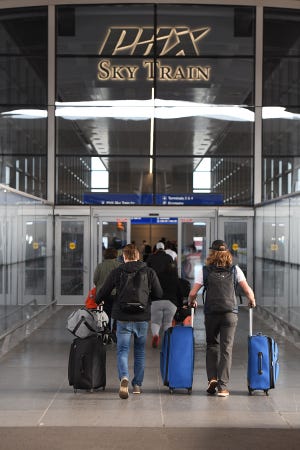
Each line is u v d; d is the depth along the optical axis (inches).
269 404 359.9
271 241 742.5
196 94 900.0
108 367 464.1
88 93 898.7
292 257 621.0
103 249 885.2
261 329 668.7
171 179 892.6
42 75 895.7
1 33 898.7
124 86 901.2
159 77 901.8
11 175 889.5
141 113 899.4
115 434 302.7
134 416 334.0
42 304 767.1
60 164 891.4
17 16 900.0
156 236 920.9
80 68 900.6
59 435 300.8
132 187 890.7
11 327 572.4
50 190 885.8
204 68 901.2
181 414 338.0
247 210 882.1
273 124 896.3
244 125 896.3
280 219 687.7
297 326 592.1
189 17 904.3
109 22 905.5
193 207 888.3
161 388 397.7
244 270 882.8
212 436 300.0
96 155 891.4
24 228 651.5
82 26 903.1
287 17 900.6
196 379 422.9
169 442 290.4
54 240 880.3
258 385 377.4
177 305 528.4
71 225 884.0
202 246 887.7
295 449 281.1
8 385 404.5
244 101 897.5
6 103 894.4
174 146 895.1
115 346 553.3
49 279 834.8
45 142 890.7
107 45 903.1
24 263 648.4
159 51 903.1
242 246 884.0
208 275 383.9
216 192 890.1
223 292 378.3
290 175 893.2
